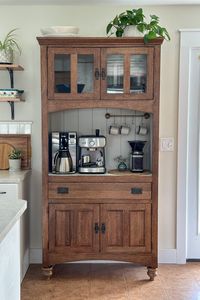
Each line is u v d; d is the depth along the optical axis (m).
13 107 3.62
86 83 3.22
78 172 3.35
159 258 3.71
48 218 3.26
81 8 3.56
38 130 3.66
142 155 3.42
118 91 3.22
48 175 3.24
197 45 3.57
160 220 3.70
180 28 3.57
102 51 3.18
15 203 2.00
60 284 3.21
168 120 3.65
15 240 1.89
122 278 3.35
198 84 3.67
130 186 3.25
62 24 3.57
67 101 3.21
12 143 3.67
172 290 3.10
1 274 1.61
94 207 3.26
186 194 3.69
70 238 3.28
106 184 3.24
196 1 3.41
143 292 3.06
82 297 2.98
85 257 3.29
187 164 3.70
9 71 3.55
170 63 3.60
